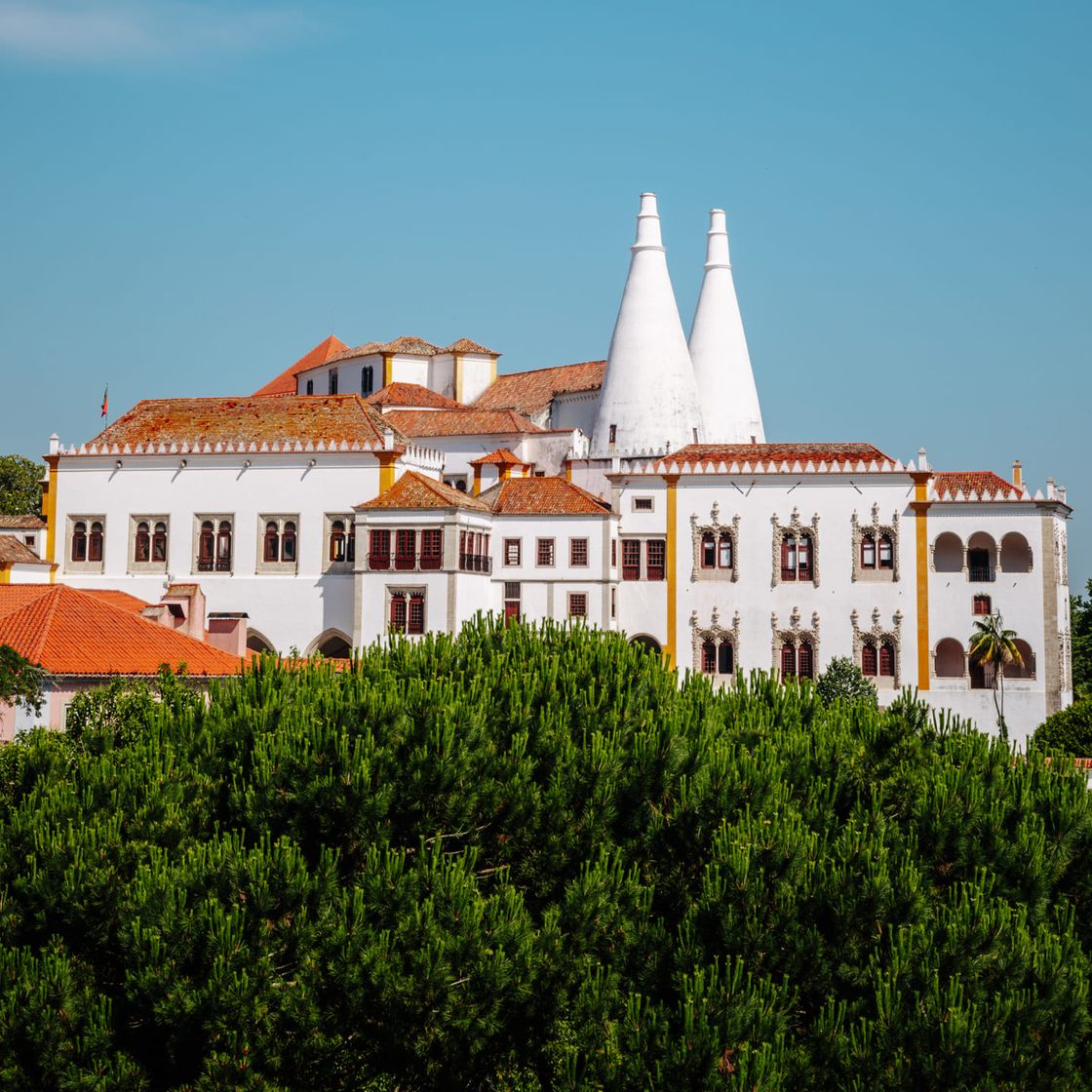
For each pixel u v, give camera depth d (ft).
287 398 526.98
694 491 503.61
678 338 592.19
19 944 164.96
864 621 490.49
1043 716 478.18
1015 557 492.13
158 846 170.50
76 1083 152.25
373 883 162.09
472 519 481.46
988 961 153.28
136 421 529.04
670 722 190.49
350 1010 155.22
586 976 159.43
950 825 176.14
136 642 325.83
